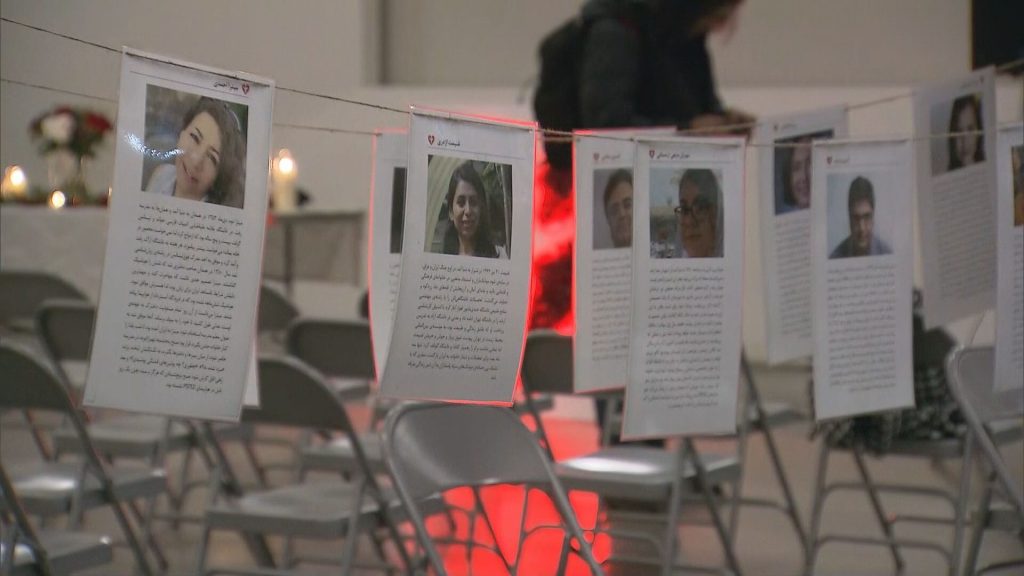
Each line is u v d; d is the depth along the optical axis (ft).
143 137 24.00
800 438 85.25
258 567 49.83
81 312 54.08
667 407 33.09
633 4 63.67
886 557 58.23
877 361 37.29
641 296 32.63
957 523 48.62
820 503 54.65
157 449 54.24
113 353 24.02
